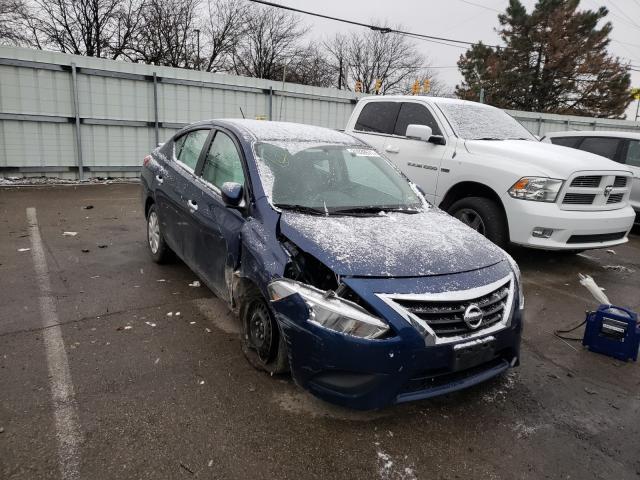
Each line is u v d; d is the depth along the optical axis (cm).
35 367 322
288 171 375
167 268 533
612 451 276
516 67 3416
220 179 404
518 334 307
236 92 1277
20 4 2809
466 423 293
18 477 229
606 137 917
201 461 246
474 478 248
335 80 4856
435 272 287
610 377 360
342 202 368
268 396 303
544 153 580
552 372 363
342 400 264
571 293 543
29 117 1030
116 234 670
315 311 268
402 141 702
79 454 245
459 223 376
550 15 3300
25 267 515
